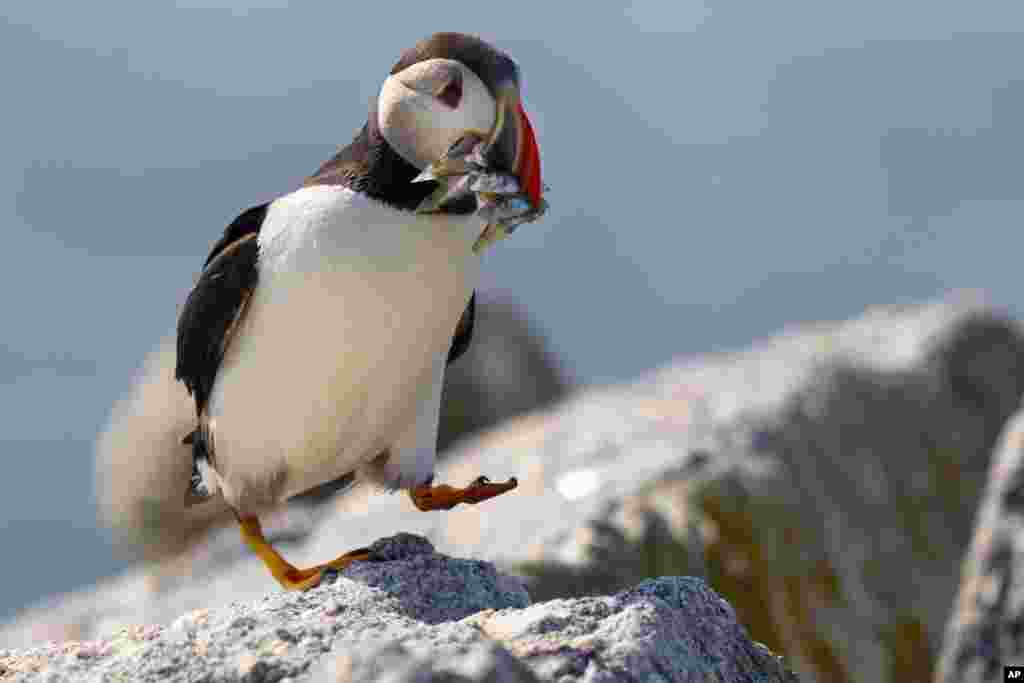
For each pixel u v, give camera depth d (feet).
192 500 34.14
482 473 54.34
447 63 28.09
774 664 26.16
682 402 58.70
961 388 66.85
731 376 62.85
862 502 56.03
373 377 29.71
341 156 30.35
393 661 19.67
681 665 23.89
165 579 59.36
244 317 30.04
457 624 24.08
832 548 51.78
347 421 30.42
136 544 62.90
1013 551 38.17
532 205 27.81
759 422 55.72
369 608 26.84
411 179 28.76
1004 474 38.81
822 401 59.21
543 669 22.99
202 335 30.63
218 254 30.60
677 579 26.09
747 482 50.67
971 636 38.29
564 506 49.21
